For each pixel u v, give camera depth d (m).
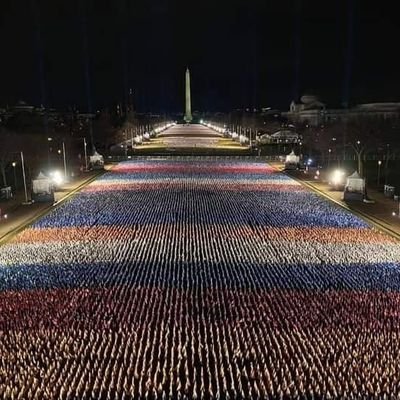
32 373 14.80
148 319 18.25
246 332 17.22
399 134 72.81
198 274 23.02
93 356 15.70
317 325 17.69
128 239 28.91
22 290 21.03
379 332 17.14
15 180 50.03
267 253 26.17
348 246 27.30
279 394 13.80
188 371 14.89
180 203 39.62
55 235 29.70
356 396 13.68
